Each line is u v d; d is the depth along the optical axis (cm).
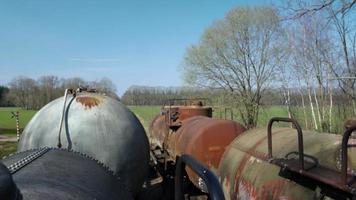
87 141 632
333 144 420
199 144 892
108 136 647
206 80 4166
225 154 656
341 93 2067
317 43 2350
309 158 425
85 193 250
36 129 644
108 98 720
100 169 334
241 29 3931
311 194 393
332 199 363
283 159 454
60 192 229
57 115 649
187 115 1291
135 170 676
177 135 1091
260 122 3941
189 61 4234
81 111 657
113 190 307
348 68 2030
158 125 1520
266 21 3809
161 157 1297
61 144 624
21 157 315
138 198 1023
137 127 704
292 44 2673
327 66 2294
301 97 2700
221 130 901
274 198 446
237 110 3988
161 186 1177
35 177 244
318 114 2356
